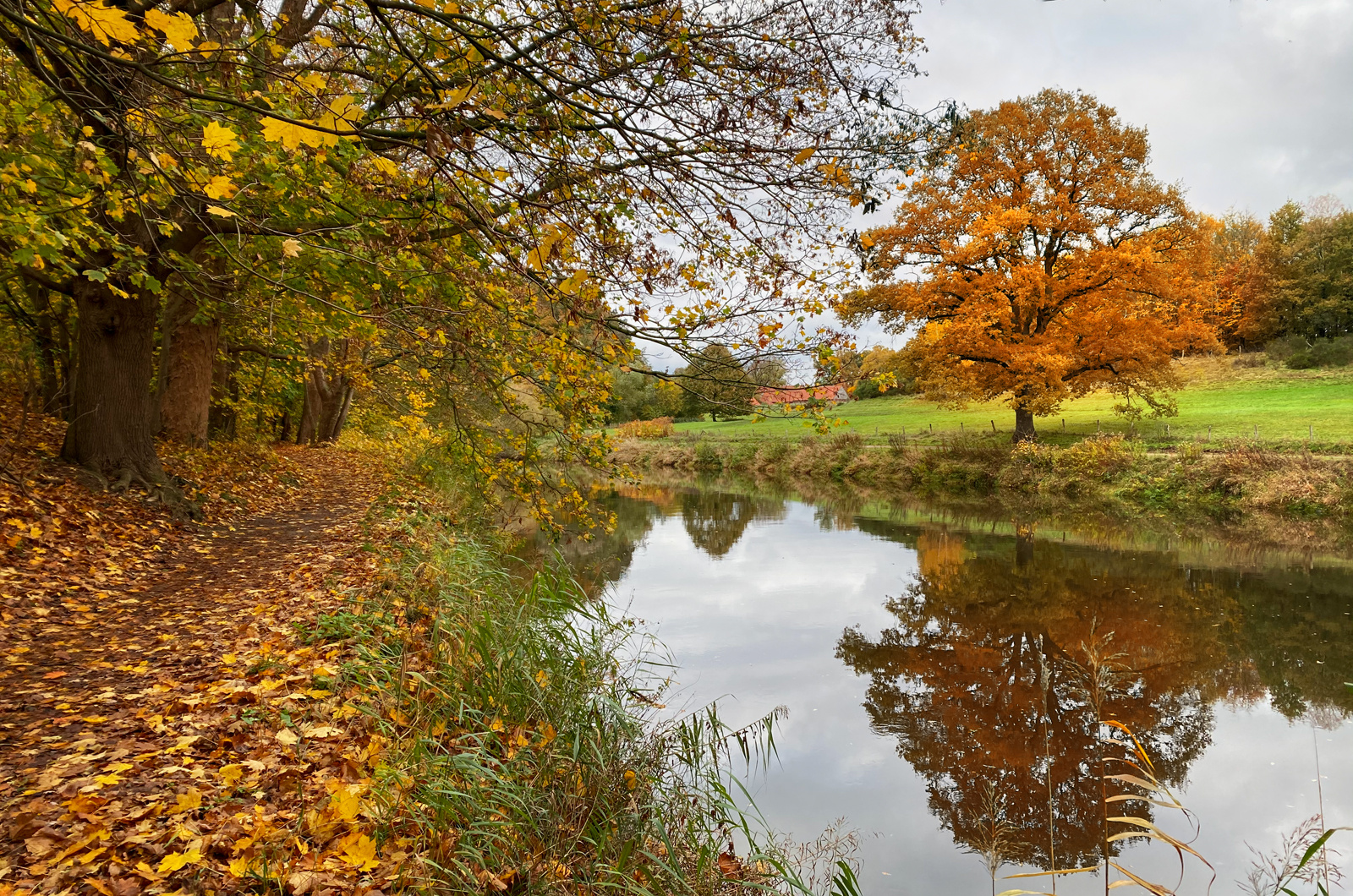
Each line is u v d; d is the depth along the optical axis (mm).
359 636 5219
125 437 9688
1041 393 25531
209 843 2715
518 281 4477
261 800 3154
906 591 13367
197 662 4875
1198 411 34125
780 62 3541
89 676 4547
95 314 9383
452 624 5512
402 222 4258
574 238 3127
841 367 4527
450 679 4750
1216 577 13867
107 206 5441
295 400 25719
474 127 3238
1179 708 8281
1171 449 25344
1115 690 8836
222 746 3619
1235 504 20625
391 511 11914
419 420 9500
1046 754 7180
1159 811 6184
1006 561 15656
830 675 9141
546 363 6262
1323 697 8484
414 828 3225
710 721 5969
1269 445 23703
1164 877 5195
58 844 2596
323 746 3736
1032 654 10070
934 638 10719
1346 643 10164
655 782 4391
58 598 6129
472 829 3182
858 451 35000
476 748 3879
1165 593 12844
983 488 28203
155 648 5180
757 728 7359
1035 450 27047
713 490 32375
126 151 3201
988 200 27047
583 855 3521
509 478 7633
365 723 4039
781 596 12953
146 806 2918
